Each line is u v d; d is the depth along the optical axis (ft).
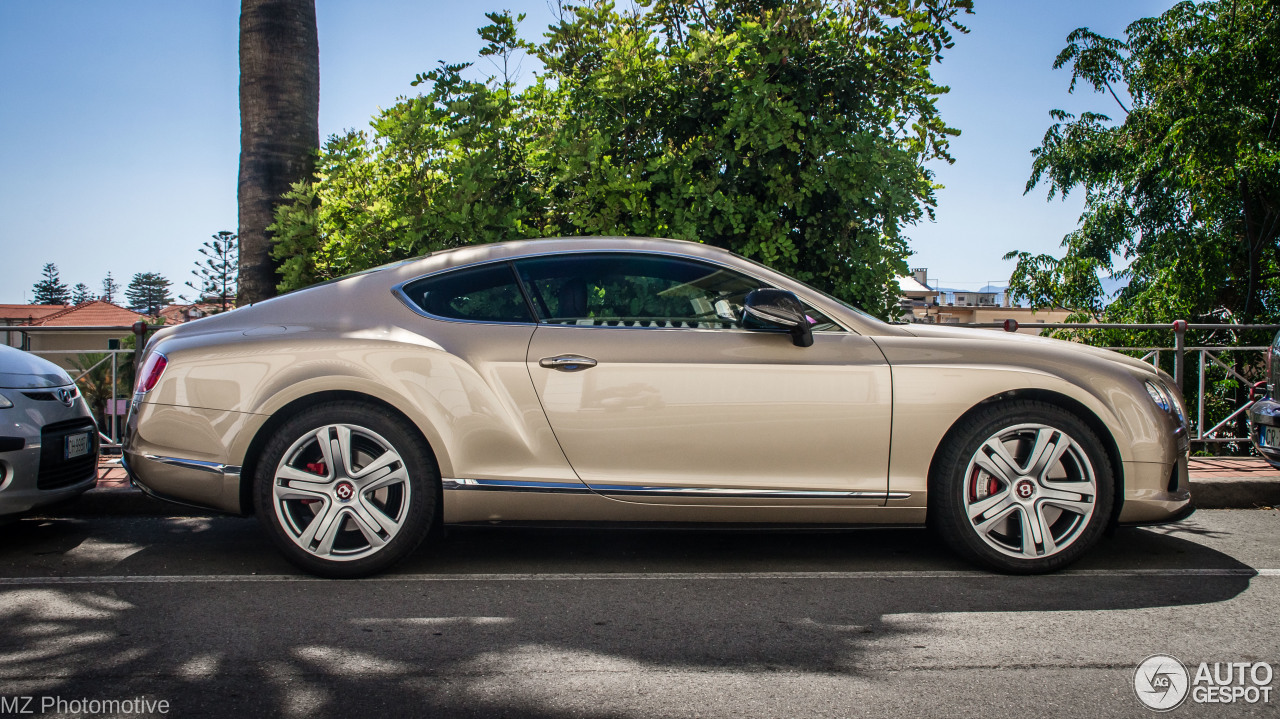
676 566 13.14
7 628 10.16
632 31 20.49
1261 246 48.98
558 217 20.80
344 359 12.20
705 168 20.27
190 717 7.68
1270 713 7.80
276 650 9.44
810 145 19.52
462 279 12.91
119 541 14.71
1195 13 50.21
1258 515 17.10
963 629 10.18
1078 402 12.45
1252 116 45.88
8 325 21.35
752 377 12.27
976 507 12.39
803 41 20.18
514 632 10.11
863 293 20.47
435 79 20.01
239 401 12.21
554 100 20.98
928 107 20.44
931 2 20.13
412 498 12.22
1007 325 21.95
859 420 12.27
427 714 7.77
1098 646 9.59
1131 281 54.49
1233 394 39.27
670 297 12.80
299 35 22.17
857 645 9.64
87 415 15.37
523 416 12.26
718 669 8.92
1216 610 10.89
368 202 20.04
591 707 7.94
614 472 12.27
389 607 11.05
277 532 12.14
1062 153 56.24
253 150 21.84
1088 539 12.39
